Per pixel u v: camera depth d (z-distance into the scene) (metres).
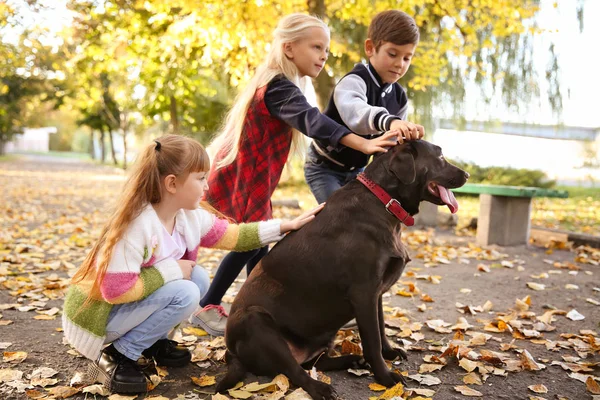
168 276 2.53
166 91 17.55
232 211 3.12
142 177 2.49
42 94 33.09
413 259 6.04
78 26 12.84
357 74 3.16
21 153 60.66
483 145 16.59
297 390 2.47
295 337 2.67
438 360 2.98
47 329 3.46
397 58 3.14
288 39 2.99
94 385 2.56
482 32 12.53
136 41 12.70
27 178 20.00
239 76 11.16
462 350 3.06
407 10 10.42
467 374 2.83
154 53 13.17
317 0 10.21
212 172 3.20
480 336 3.37
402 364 2.97
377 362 2.60
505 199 6.75
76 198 13.26
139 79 18.16
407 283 4.82
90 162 42.28
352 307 2.62
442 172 2.60
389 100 3.35
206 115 17.95
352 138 2.67
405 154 2.57
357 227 2.61
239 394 2.48
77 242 6.67
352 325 3.53
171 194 2.56
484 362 3.00
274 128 3.03
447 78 13.12
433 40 12.00
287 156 3.15
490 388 2.69
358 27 12.30
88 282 2.53
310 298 2.63
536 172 15.58
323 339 2.74
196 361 2.96
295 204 11.12
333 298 2.63
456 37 11.20
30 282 4.66
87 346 2.49
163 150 2.51
